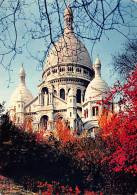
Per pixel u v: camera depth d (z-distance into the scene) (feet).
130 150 82.48
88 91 355.56
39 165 109.19
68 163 114.52
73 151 127.34
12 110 380.17
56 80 385.09
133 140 79.71
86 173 106.63
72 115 321.93
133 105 77.97
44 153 116.67
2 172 95.45
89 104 340.59
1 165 94.89
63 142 142.20
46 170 108.88
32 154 111.75
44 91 338.54
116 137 101.04
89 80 407.85
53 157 114.93
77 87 394.93
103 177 98.53
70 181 104.06
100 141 122.93
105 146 115.85
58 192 91.50
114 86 77.66
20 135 111.45
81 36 22.30
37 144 118.93
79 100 396.37
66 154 121.39
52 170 109.50
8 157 99.50
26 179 94.94
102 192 95.30
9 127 104.01
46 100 334.65
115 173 94.53
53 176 106.93
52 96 331.98
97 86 351.67
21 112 332.80
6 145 99.40
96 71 373.61
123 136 82.12
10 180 89.40
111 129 97.81
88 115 339.36
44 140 135.74
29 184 92.07
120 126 87.97
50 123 311.47
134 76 70.59
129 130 79.20
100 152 111.04
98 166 104.99
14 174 97.19
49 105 329.72
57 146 135.03
